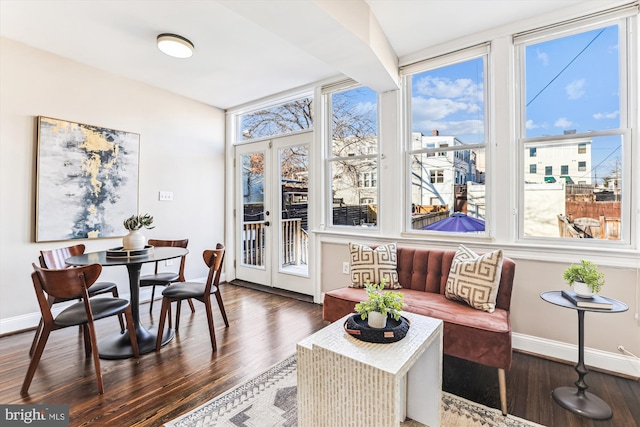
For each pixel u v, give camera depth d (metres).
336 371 1.31
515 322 2.41
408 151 3.00
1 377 1.98
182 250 2.72
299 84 3.65
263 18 1.81
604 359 2.10
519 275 2.39
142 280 2.81
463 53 2.65
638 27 2.02
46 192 2.84
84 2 2.14
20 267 2.71
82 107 3.08
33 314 2.79
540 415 1.66
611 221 2.15
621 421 1.60
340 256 3.39
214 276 2.71
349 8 1.96
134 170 3.49
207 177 4.30
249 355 2.30
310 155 3.75
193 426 1.56
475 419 1.63
